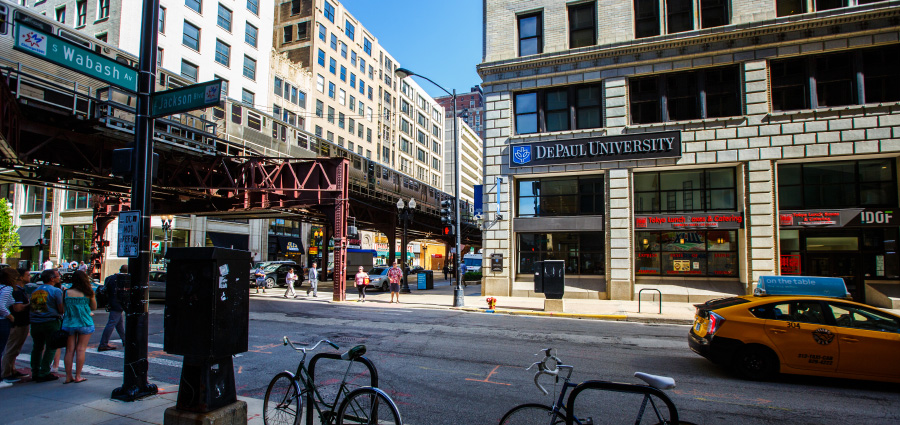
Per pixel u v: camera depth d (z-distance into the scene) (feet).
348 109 196.24
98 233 95.45
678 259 68.03
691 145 66.44
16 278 24.34
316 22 176.35
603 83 71.46
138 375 20.17
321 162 76.43
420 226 133.90
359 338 37.63
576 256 72.33
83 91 53.16
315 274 79.82
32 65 47.93
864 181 61.62
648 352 33.22
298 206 80.28
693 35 66.08
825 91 62.49
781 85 64.23
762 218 62.80
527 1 76.74
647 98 69.77
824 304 25.71
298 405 16.38
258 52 140.77
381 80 225.97
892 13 58.75
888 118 59.11
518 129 76.02
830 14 60.75
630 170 69.26
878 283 59.72
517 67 75.15
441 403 21.34
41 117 50.80
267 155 79.46
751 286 62.69
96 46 51.85
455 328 43.39
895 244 59.62
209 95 18.90
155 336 39.01
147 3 21.17
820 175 63.26
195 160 69.87
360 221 124.36
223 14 129.29
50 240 133.90
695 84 67.92
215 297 15.87
